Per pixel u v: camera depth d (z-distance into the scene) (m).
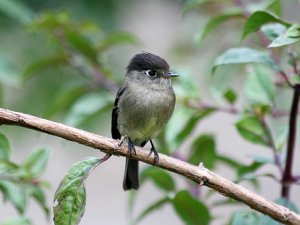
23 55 13.47
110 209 20.03
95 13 13.59
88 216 19.80
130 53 14.56
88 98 11.00
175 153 10.02
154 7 16.00
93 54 12.03
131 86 10.55
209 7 12.94
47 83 13.44
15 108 13.23
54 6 13.55
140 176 9.62
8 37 13.38
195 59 14.52
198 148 9.74
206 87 13.03
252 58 7.93
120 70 13.56
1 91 12.34
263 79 9.27
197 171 6.91
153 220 19.12
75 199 6.70
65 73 13.48
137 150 7.14
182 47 14.56
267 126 8.79
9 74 11.43
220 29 13.18
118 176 20.91
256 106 8.86
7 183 8.52
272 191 17.97
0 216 18.31
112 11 13.70
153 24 17.36
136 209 18.95
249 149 20.39
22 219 8.18
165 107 10.41
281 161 8.74
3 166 8.38
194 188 9.76
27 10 12.51
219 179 6.85
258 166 8.69
